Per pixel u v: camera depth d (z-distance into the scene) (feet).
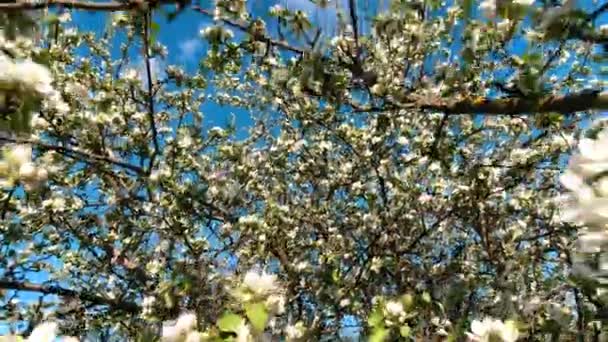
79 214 18.61
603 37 7.39
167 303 12.42
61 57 15.99
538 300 12.66
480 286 15.85
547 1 7.27
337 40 9.91
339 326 14.93
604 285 4.04
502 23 8.36
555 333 10.94
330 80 9.75
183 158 19.17
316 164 21.49
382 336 8.41
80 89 15.43
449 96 9.58
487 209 17.16
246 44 11.22
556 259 15.79
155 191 16.60
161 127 21.48
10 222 16.01
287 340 9.37
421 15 10.75
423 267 17.15
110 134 17.24
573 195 3.90
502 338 7.21
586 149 3.89
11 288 16.96
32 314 17.49
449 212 16.71
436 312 12.01
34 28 6.38
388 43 10.89
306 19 9.78
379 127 16.96
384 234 17.31
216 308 11.15
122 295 17.65
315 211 19.99
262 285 5.44
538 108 8.06
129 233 17.98
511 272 15.90
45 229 18.80
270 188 22.08
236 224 17.34
